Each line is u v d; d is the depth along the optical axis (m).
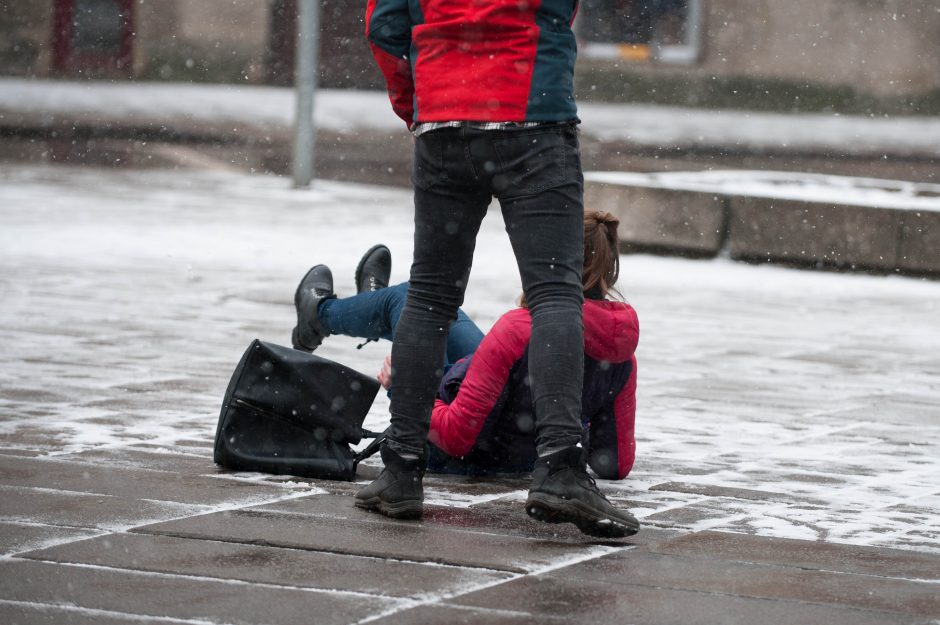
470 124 10.07
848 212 36.44
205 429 13.88
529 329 11.41
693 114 86.81
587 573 9.04
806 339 23.78
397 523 10.30
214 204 47.47
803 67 87.88
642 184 39.38
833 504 11.48
